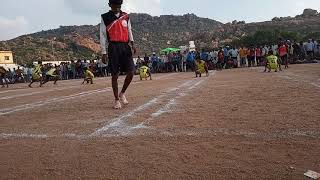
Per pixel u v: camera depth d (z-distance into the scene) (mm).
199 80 15227
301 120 5070
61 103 8711
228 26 109375
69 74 32906
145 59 32000
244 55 30031
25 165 3717
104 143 4383
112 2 7207
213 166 3443
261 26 103188
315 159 3494
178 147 4066
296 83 10641
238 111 6031
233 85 11156
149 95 9352
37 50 99562
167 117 5805
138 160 3703
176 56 30922
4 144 4570
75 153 4031
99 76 32719
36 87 19297
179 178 3201
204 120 5410
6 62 74125
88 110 7078
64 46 109312
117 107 7098
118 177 3285
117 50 7176
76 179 3283
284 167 3334
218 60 28516
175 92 9867
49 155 4004
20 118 6582
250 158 3605
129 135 4711
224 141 4211
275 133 4453
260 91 8836
